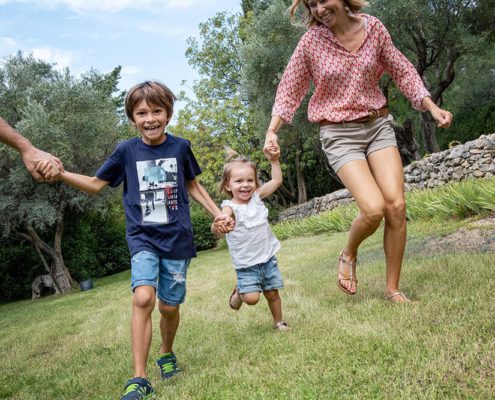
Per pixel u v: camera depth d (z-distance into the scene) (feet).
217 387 7.37
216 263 34.91
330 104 10.52
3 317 26.96
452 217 24.63
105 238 51.42
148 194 8.80
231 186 11.08
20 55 41.75
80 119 39.50
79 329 17.07
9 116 39.96
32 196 38.75
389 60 10.44
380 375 6.59
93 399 8.58
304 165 59.93
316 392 6.41
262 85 46.39
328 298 12.66
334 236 34.45
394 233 10.34
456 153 32.14
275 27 43.86
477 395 5.63
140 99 8.77
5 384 10.78
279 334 9.80
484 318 7.91
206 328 12.40
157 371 9.45
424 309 9.15
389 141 10.46
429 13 38.06
